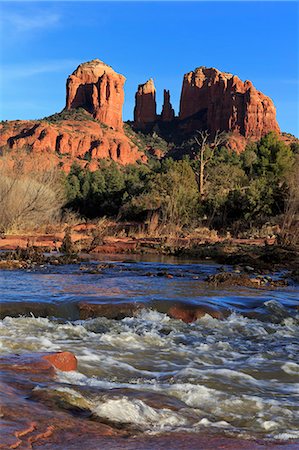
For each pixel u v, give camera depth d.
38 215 30.17
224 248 22.03
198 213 39.97
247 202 38.31
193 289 11.42
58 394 4.31
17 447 3.19
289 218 30.28
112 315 8.86
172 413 4.29
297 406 4.82
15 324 7.70
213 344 7.46
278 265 18.06
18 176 31.08
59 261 16.45
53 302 8.89
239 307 9.82
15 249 19.52
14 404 3.94
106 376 5.48
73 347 6.62
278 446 3.62
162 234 30.95
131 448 3.38
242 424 4.27
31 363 5.18
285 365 6.45
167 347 7.14
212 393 5.04
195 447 3.48
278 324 9.10
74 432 3.59
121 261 18.03
